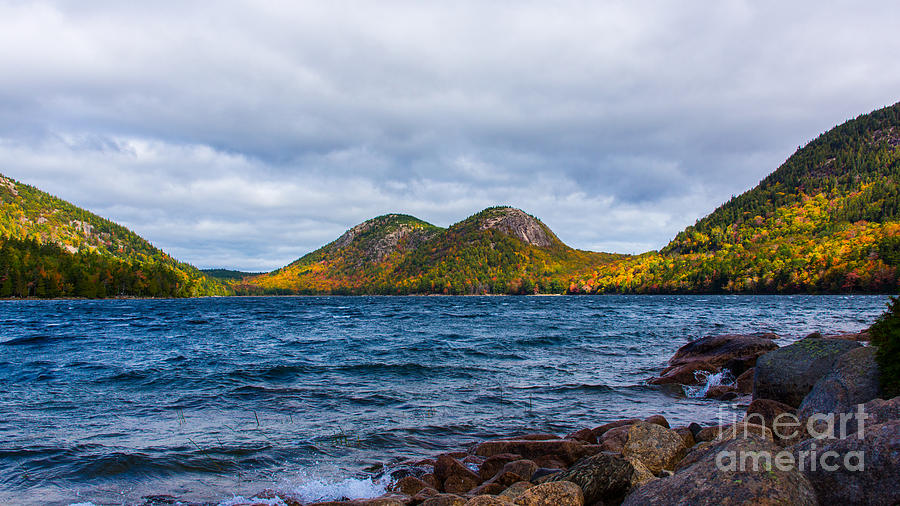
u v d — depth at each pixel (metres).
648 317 57.47
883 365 9.21
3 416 13.40
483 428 12.66
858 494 5.30
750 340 19.59
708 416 13.64
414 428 12.63
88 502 8.35
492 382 18.41
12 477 9.27
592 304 108.56
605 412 14.23
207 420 13.28
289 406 14.84
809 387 12.11
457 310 84.12
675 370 18.77
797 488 5.18
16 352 26.75
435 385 17.88
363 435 12.02
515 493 7.39
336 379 18.91
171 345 30.48
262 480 9.34
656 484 5.77
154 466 9.90
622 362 23.05
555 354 25.69
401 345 29.91
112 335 37.38
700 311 70.31
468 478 8.88
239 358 24.39
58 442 11.18
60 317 60.66
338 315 68.88
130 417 13.48
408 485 8.75
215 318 60.72
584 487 6.92
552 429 12.55
